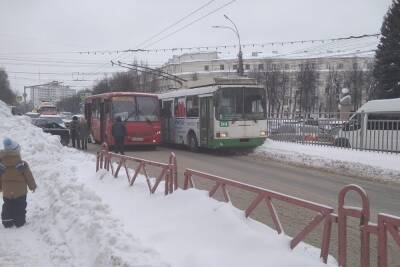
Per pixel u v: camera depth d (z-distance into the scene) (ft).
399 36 135.03
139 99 77.15
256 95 69.82
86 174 42.39
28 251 22.80
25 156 47.01
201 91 72.23
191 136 76.43
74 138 83.66
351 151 58.59
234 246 18.53
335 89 231.50
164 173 29.58
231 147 69.72
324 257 16.22
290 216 28.84
